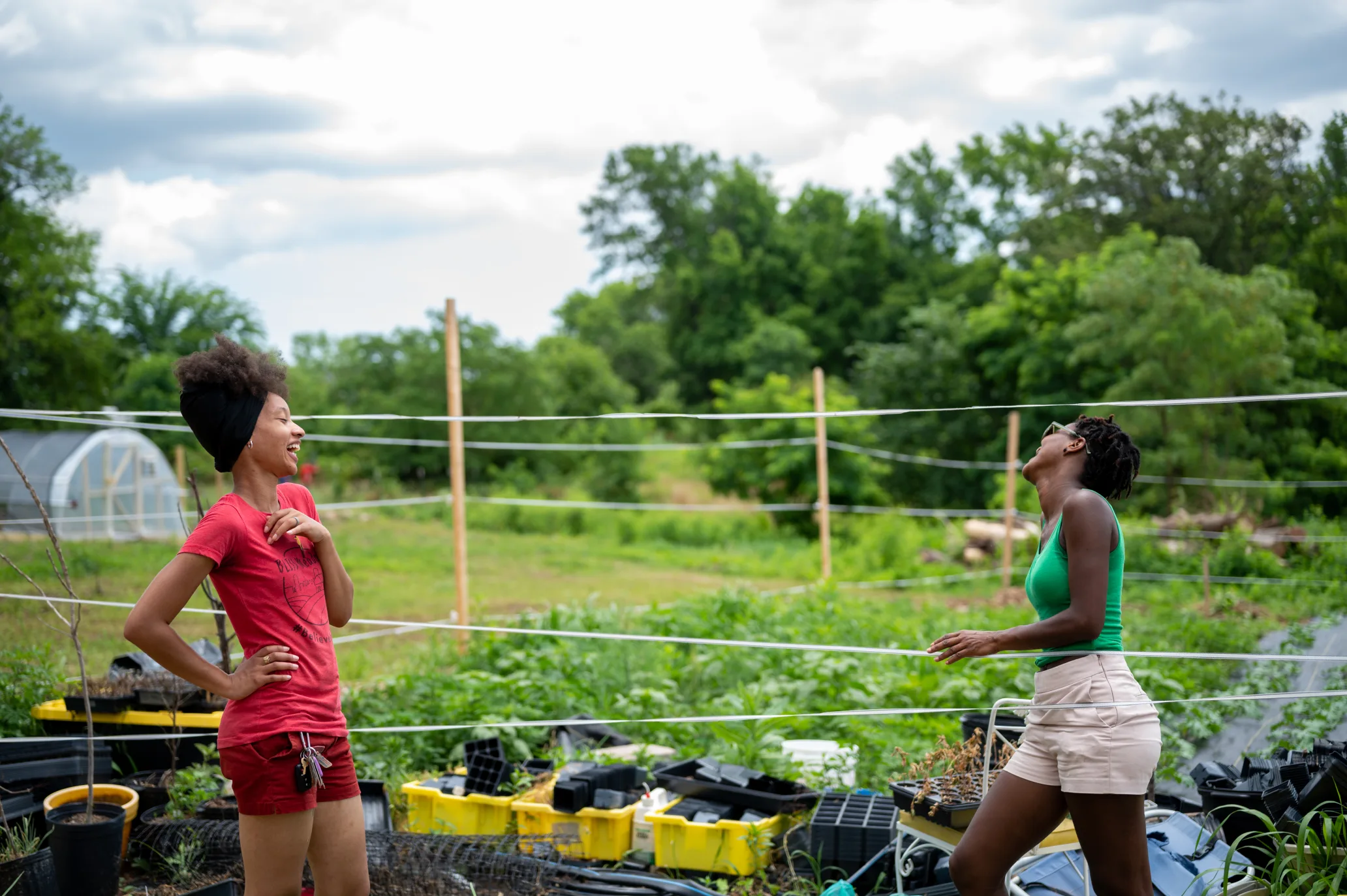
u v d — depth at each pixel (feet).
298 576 9.30
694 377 193.26
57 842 12.63
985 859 9.87
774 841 14.85
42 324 86.17
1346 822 11.64
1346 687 22.29
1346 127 75.25
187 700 17.57
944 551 63.31
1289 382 61.26
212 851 14.32
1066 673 9.59
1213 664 26.68
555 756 18.86
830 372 182.39
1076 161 108.06
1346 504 58.13
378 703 22.00
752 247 199.21
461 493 29.07
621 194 236.02
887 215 201.16
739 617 32.01
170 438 99.09
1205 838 12.53
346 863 9.39
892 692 23.32
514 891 13.51
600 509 87.04
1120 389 65.57
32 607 30.09
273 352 9.89
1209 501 59.98
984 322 93.25
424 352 113.91
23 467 61.36
